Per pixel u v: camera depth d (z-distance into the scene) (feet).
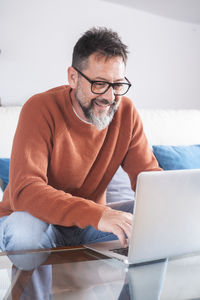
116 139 5.32
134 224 3.13
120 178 7.34
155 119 8.68
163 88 11.57
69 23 10.19
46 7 9.91
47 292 2.43
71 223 3.90
